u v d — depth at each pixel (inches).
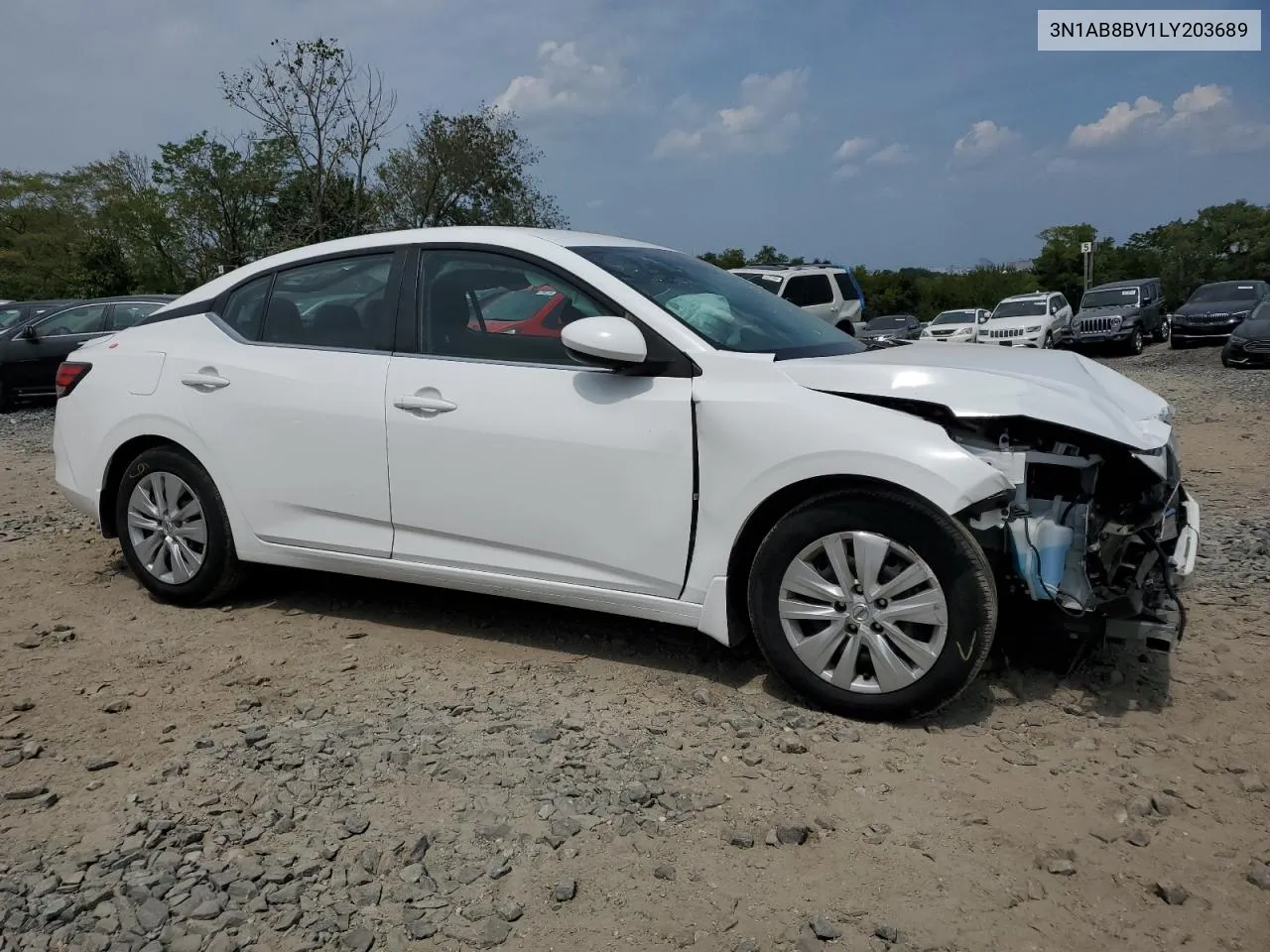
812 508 134.1
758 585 139.3
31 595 195.2
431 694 145.7
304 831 109.3
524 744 129.1
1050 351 168.7
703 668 154.9
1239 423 428.8
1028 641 152.5
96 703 144.0
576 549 149.6
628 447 143.6
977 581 126.1
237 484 175.0
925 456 126.3
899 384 134.0
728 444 137.7
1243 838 108.7
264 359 173.6
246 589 196.2
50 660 160.7
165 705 143.0
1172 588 137.9
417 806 114.2
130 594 195.3
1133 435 133.7
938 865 103.4
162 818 111.7
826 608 135.3
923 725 134.3
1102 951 91.0
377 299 168.2
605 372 148.0
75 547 232.4
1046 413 129.8
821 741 130.0
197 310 186.7
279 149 895.1
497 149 1064.8
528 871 102.3
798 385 137.7
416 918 95.2
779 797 116.3
